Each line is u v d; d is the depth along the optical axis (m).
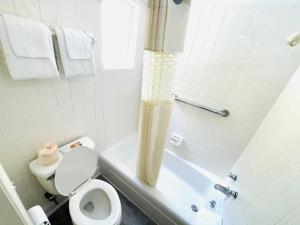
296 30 0.94
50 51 0.77
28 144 0.96
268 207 0.63
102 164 1.63
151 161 1.24
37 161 0.99
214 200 1.34
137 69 1.67
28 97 0.86
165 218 1.20
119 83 1.51
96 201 1.17
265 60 1.08
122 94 1.62
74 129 1.24
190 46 1.37
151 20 0.78
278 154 0.72
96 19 1.05
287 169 0.60
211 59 1.30
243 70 1.19
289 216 0.50
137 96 1.87
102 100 1.40
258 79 1.14
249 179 0.95
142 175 1.33
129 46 1.53
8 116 0.81
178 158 1.80
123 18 1.40
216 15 1.17
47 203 1.24
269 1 0.97
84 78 1.14
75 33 0.88
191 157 1.75
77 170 1.10
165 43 0.83
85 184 1.17
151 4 0.75
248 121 1.27
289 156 0.62
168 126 1.15
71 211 0.96
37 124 0.96
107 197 1.13
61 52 0.83
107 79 1.35
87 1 0.96
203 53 1.33
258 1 1.00
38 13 0.76
